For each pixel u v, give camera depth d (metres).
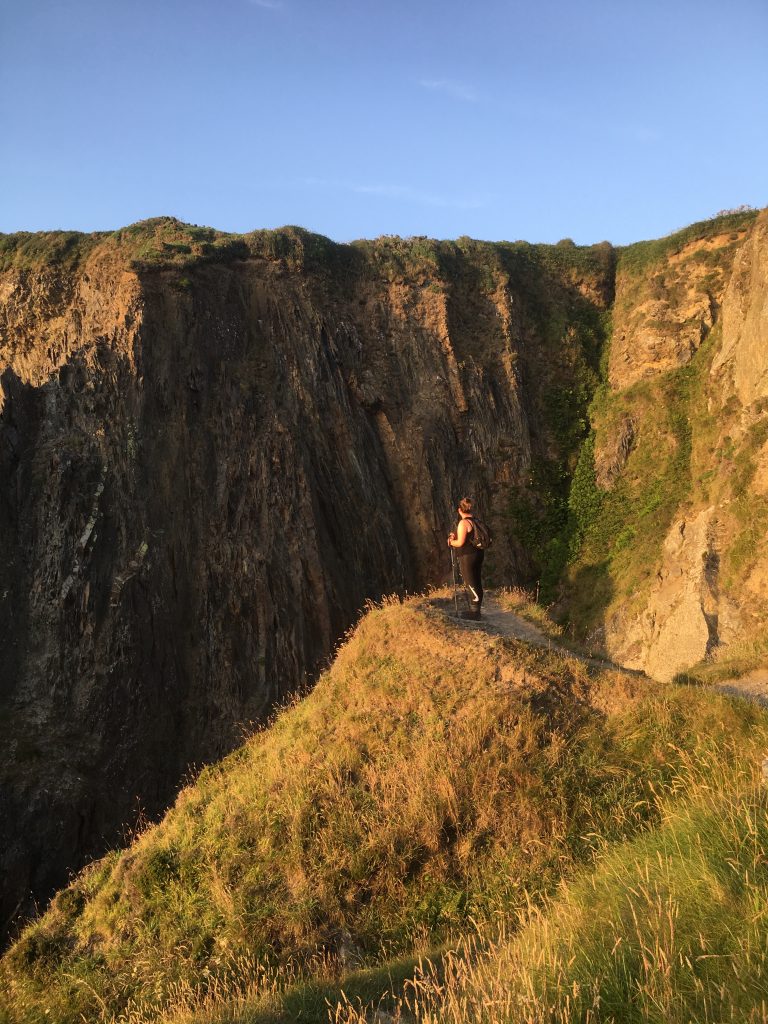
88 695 36.25
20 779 33.44
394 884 8.36
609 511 46.06
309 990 6.68
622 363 52.91
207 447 43.97
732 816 5.85
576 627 40.75
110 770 35.16
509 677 10.35
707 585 32.12
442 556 48.84
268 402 46.34
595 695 10.03
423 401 52.34
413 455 50.34
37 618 37.81
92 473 41.06
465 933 7.54
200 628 40.16
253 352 48.66
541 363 55.47
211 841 9.66
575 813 8.44
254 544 42.03
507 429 52.28
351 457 47.75
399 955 7.54
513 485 50.75
